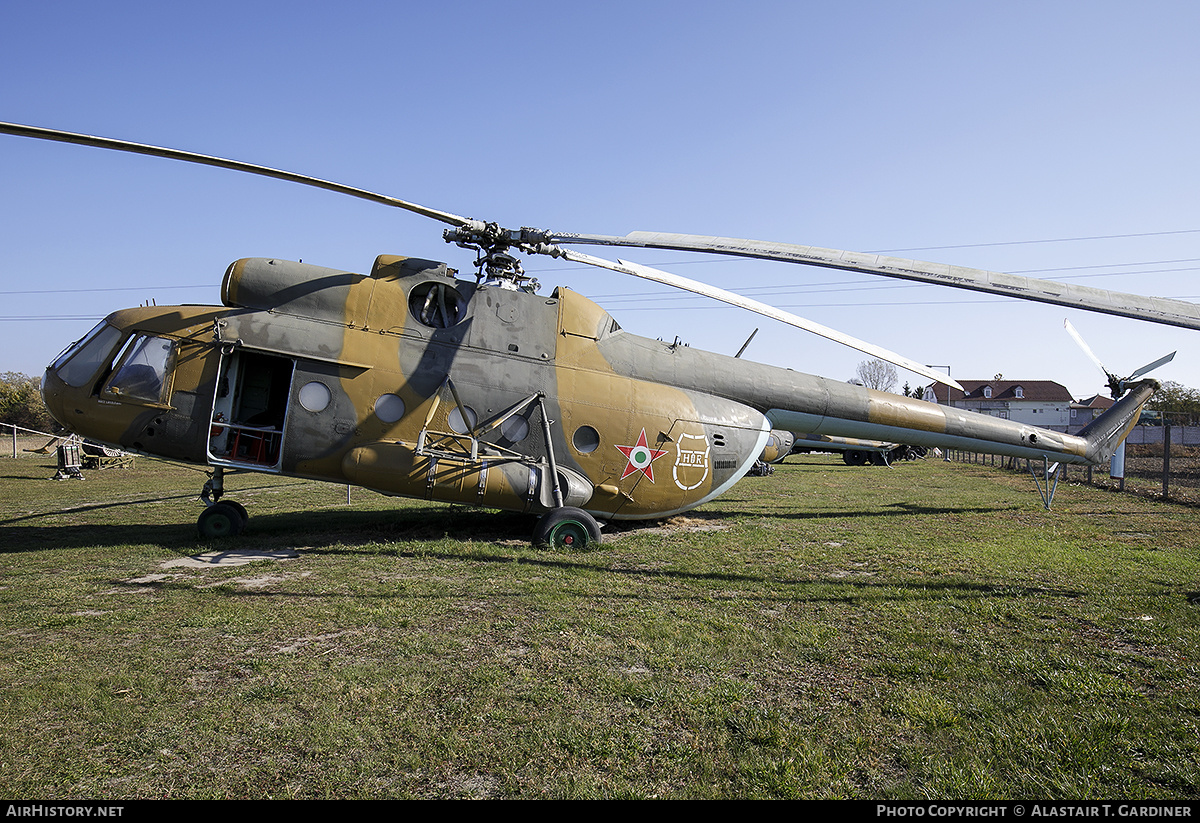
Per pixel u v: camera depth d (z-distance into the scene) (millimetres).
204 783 3840
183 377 10422
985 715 4703
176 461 10922
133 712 4664
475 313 11469
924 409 14906
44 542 10719
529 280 12383
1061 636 6391
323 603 7305
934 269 7871
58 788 3754
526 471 10945
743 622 6793
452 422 10984
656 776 3959
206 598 7453
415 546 10234
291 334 10625
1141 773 3986
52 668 5438
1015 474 28641
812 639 6246
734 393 13367
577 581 8398
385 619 6773
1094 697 5008
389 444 10609
